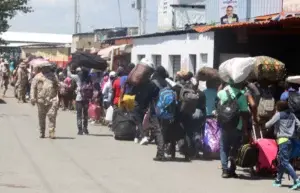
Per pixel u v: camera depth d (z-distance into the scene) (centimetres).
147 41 2727
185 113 1272
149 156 1345
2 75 3388
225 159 1102
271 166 1112
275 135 1137
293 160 1182
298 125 1022
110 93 1905
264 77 1289
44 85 1588
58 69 2745
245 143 1120
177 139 1293
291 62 1872
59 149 1405
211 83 1368
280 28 1636
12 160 1220
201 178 1089
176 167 1206
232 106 1077
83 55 1980
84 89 1730
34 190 936
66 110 2614
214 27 1731
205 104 1323
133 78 1470
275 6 2148
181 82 1327
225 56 1902
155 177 1084
